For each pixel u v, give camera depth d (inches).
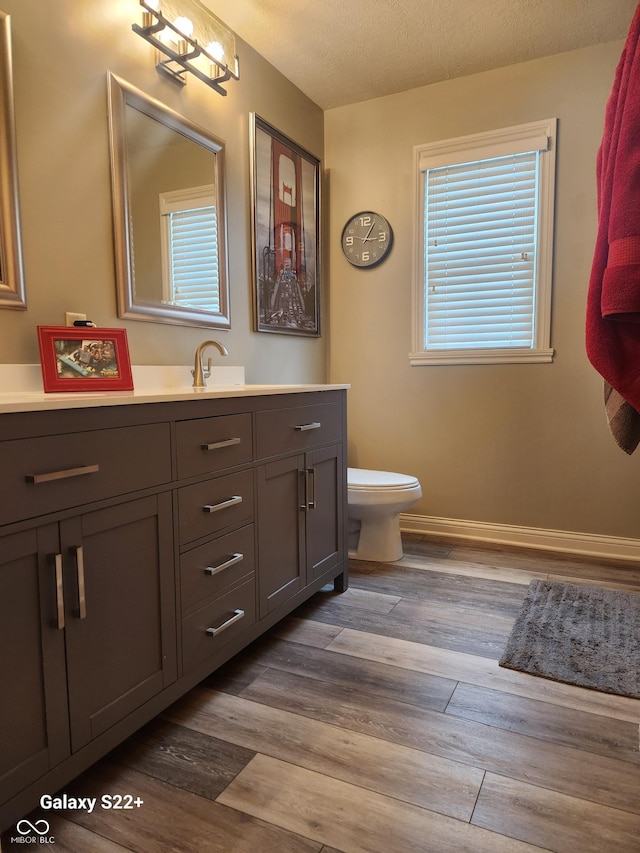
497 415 121.0
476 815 47.2
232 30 99.1
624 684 66.4
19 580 42.2
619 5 93.5
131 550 52.7
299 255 120.8
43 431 43.6
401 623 83.7
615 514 112.6
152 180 81.6
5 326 61.8
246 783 51.1
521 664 71.0
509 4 92.9
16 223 61.8
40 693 43.9
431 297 125.8
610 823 46.3
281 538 77.7
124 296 76.3
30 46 63.9
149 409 54.2
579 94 108.4
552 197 111.7
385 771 52.6
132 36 77.8
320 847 44.1
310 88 121.0
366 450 134.6
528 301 117.0
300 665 71.9
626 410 46.9
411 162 124.1
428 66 112.9
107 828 46.3
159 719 60.9
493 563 109.3
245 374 105.9
